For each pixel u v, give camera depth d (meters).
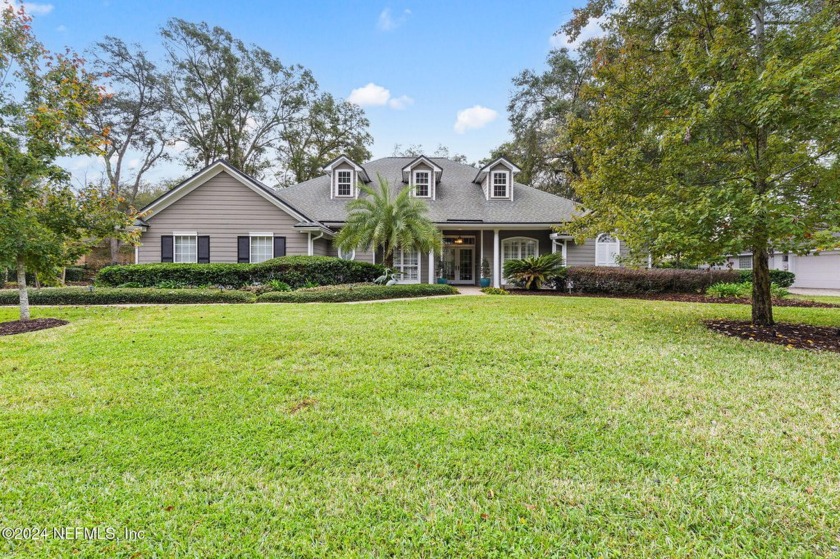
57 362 4.42
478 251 18.03
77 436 2.75
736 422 2.94
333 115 28.36
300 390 3.61
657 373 4.02
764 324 6.58
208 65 25.36
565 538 1.83
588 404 3.28
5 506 2.03
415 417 3.06
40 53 7.05
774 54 5.50
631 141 6.89
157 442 2.69
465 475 2.33
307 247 14.25
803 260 19.12
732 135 6.48
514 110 25.17
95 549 1.76
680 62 6.27
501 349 4.84
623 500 2.08
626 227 6.40
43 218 7.16
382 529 1.89
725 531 1.86
